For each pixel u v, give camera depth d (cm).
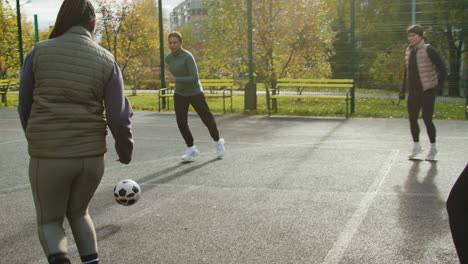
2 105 1812
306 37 1534
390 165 659
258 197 508
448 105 1598
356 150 780
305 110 1454
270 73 1491
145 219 439
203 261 342
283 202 488
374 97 1664
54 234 265
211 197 511
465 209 218
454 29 1759
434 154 681
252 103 1420
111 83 273
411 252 353
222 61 1521
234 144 859
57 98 259
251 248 365
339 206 470
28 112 271
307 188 543
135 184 402
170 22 2586
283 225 417
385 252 353
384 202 482
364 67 1689
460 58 1745
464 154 731
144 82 3309
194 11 1669
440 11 1814
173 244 376
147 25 2558
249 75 1420
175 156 752
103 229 414
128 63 2589
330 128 1066
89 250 276
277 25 1480
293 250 360
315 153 759
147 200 503
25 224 432
